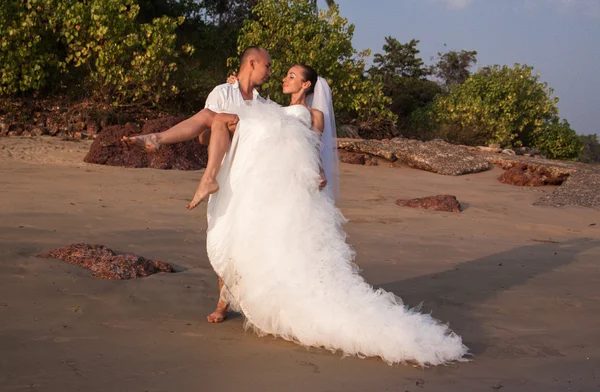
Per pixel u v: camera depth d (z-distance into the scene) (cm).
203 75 2136
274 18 2116
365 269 618
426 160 1688
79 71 1898
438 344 378
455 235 845
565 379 356
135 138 391
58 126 1669
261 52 485
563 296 559
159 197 937
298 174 409
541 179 1573
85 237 645
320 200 415
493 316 488
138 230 697
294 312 382
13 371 319
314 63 2094
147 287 494
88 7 1769
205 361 354
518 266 674
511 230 941
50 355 344
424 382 342
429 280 591
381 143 1825
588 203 1277
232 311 461
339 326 373
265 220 398
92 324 404
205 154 1358
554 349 413
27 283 475
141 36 1825
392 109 3525
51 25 1722
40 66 1725
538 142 2861
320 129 452
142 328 404
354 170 1534
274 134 413
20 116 1662
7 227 652
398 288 559
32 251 566
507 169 1741
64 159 1260
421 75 4081
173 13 2492
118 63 1792
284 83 477
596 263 716
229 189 415
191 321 429
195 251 630
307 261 389
